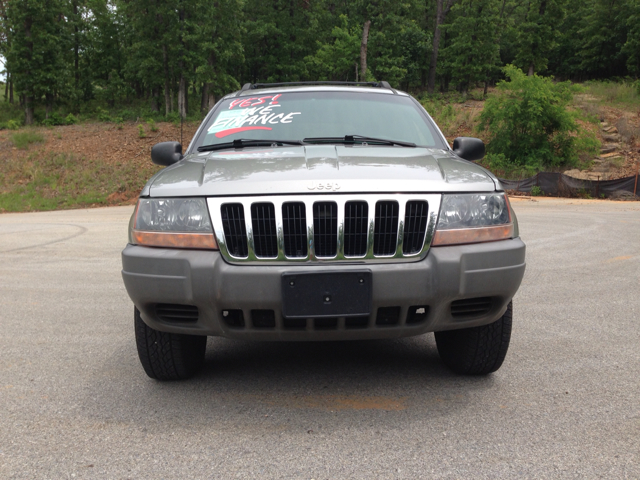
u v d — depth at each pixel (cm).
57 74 4234
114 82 5006
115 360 342
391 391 280
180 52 4050
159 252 254
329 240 244
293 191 244
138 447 224
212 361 337
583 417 246
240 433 235
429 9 6844
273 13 4984
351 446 221
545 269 627
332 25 5422
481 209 259
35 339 391
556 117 2861
